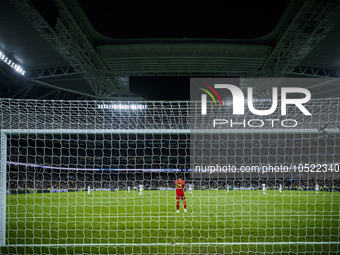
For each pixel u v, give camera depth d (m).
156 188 34.19
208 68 31.17
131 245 6.26
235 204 14.05
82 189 31.39
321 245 6.28
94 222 8.86
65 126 13.41
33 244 6.34
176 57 28.31
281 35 24.73
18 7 19.02
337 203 14.76
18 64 29.84
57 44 24.80
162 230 7.62
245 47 26.98
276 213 10.76
